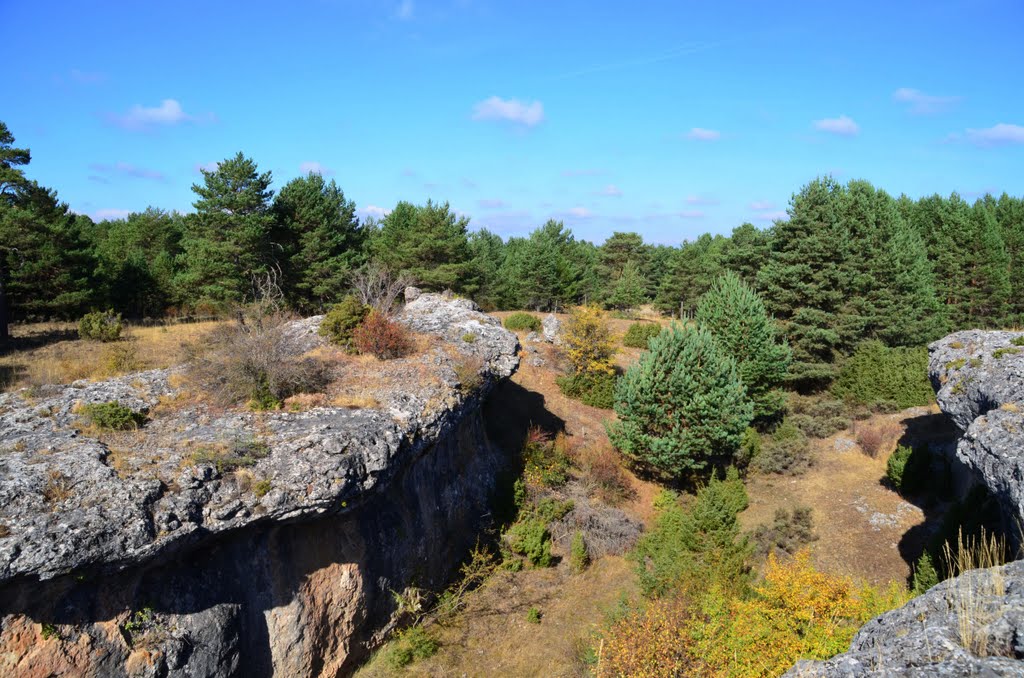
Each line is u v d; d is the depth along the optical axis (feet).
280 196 144.77
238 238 128.98
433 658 56.13
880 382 111.04
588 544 76.23
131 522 36.96
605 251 259.39
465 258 170.50
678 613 49.75
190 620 40.09
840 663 20.04
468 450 79.15
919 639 19.71
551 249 207.62
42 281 117.29
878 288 124.57
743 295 104.12
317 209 144.77
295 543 47.47
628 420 90.63
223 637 41.39
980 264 144.15
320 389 59.31
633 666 46.26
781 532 77.05
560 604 66.59
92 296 126.62
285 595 46.11
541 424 102.58
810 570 51.08
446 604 61.87
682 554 62.34
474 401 69.97
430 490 67.10
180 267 158.92
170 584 39.91
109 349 91.66
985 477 38.42
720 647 45.65
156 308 145.69
